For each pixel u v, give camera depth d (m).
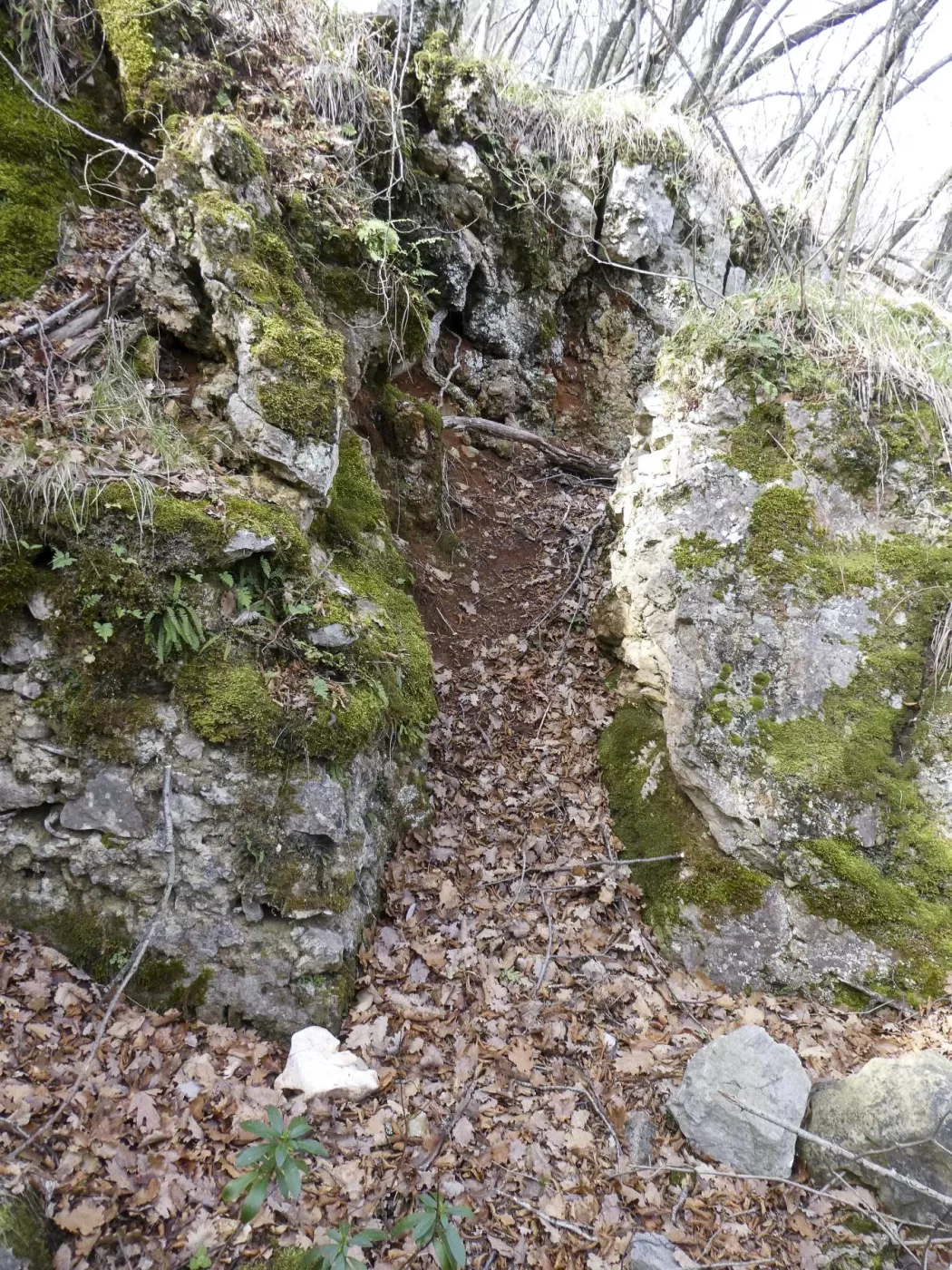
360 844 3.37
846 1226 2.66
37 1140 2.40
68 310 3.63
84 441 3.23
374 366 5.25
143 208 3.74
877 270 7.60
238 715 3.08
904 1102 2.70
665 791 4.30
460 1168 2.72
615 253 6.91
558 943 3.75
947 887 3.73
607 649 5.12
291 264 3.98
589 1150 2.86
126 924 3.03
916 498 4.38
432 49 5.98
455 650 5.16
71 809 3.01
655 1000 3.55
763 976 3.71
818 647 4.15
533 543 5.98
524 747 4.76
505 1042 3.22
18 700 2.97
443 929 3.70
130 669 3.06
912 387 4.57
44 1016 2.78
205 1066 2.82
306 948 3.12
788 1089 2.88
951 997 3.49
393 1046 3.11
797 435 4.47
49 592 2.97
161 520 3.10
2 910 3.01
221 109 4.57
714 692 4.12
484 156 6.21
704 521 4.41
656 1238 2.57
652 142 6.83
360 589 4.12
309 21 5.34
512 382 6.64
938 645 4.11
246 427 3.56
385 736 3.86
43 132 4.02
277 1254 2.33
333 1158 2.64
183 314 3.80
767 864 3.87
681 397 4.81
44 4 4.07
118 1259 2.24
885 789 3.90
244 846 3.10
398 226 5.80
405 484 5.45
